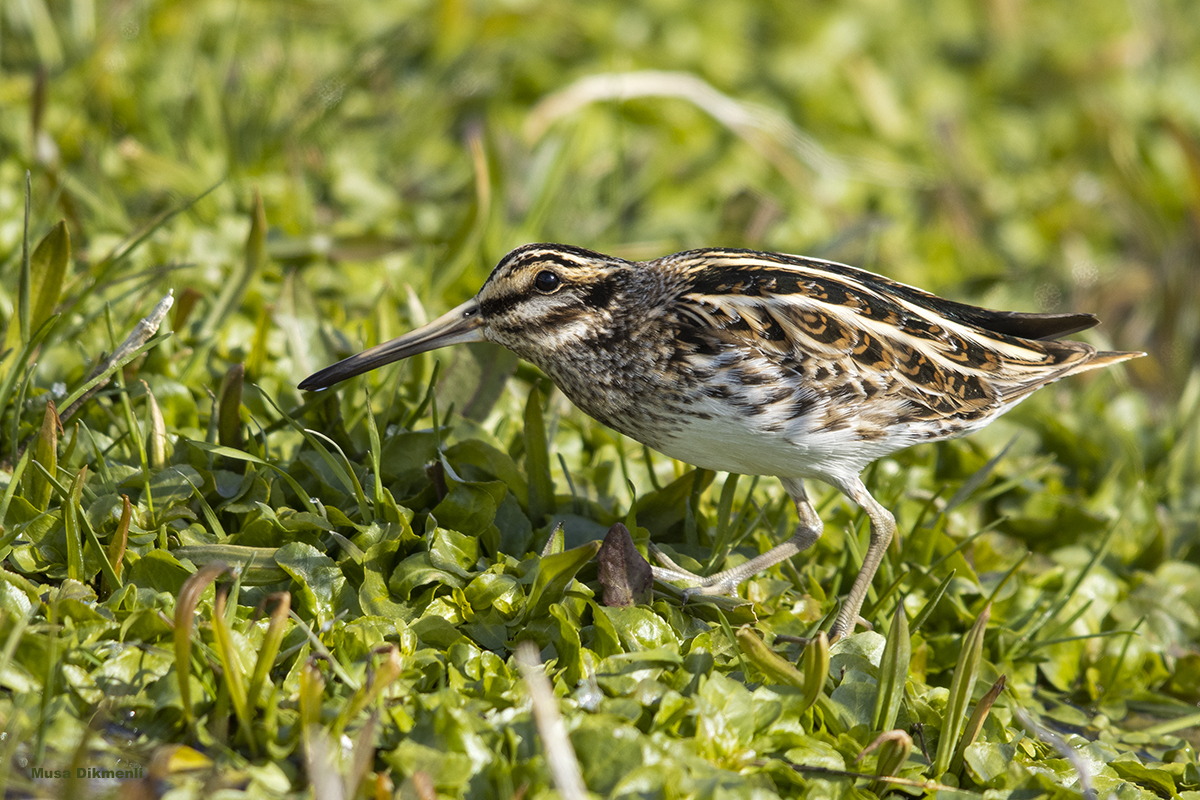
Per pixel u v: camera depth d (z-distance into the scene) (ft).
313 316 34.35
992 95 63.77
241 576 25.43
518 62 55.42
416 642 25.35
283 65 49.96
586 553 25.61
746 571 29.63
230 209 43.14
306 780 22.07
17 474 25.91
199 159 45.24
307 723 22.31
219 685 22.99
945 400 30.12
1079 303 55.47
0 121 43.88
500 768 22.13
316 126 48.80
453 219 47.34
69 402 27.43
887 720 24.97
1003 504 36.29
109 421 30.25
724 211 53.06
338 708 22.97
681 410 29.30
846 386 28.81
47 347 31.68
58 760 21.74
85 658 23.29
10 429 29.04
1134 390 51.88
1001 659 30.73
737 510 33.68
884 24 64.28
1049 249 57.52
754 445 29.09
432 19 56.44
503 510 29.63
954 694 24.62
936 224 55.98
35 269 29.53
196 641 23.32
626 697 24.07
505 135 49.80
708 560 30.37
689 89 54.85
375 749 22.72
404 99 54.03
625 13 60.34
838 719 25.40
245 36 54.19
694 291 29.55
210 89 46.93
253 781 21.56
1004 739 26.37
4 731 22.16
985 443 38.68
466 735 22.40
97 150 43.45
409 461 29.99
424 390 33.94
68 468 28.04
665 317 29.35
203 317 36.17
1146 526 36.83
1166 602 33.42
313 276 40.47
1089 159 61.46
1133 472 38.88
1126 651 31.17
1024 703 30.25
